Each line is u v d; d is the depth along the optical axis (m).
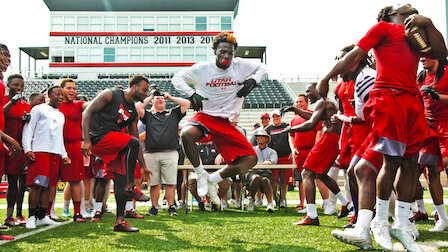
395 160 2.71
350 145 3.98
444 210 3.77
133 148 3.71
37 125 4.39
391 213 3.85
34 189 4.29
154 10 30.92
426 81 4.26
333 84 25.95
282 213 5.59
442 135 3.88
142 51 30.78
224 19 31.19
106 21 30.83
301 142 5.83
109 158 3.75
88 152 3.65
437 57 2.77
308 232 3.68
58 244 3.15
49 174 4.40
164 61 30.77
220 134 3.89
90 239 3.37
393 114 2.64
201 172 3.96
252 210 6.11
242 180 6.07
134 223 4.42
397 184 2.90
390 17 2.95
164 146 5.50
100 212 4.98
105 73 30.56
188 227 4.05
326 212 5.46
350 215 5.04
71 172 4.79
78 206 4.86
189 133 3.86
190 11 31.12
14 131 4.53
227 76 3.87
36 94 5.17
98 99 3.74
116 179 3.76
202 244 3.09
